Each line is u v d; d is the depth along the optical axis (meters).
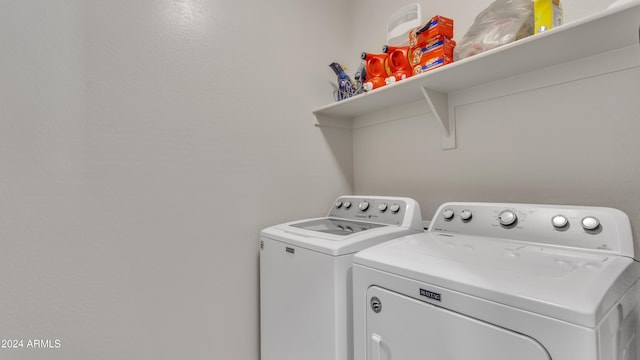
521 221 1.06
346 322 1.10
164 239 1.38
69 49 1.19
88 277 1.21
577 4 1.18
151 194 1.35
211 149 1.51
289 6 1.82
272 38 1.74
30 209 1.11
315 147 1.91
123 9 1.30
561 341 0.58
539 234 1.00
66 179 1.17
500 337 0.66
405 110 1.76
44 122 1.14
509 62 1.18
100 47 1.25
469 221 1.19
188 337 1.43
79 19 1.21
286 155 1.77
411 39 1.44
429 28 1.34
